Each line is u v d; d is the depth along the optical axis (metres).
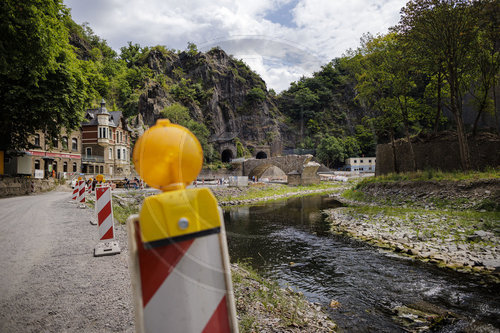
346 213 16.58
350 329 4.09
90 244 5.25
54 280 3.35
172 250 0.97
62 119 16.20
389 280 6.39
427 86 15.43
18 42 10.23
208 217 1.02
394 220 13.07
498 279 6.32
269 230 12.30
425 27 14.37
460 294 5.53
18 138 15.42
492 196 13.05
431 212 13.55
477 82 18.30
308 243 9.99
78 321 2.53
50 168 25.02
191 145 1.09
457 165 18.34
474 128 18.98
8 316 2.49
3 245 4.14
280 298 4.54
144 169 1.02
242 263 7.14
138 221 0.96
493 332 4.01
